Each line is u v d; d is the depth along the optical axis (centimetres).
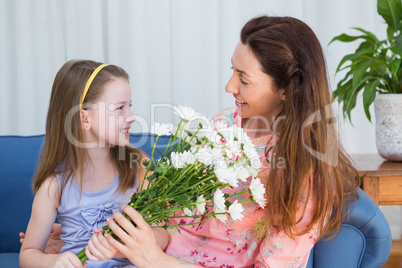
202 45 254
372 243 122
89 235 133
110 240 108
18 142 177
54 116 136
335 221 119
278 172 118
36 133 250
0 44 246
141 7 246
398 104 180
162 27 251
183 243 131
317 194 116
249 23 124
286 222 115
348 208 120
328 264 124
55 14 246
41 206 134
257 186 104
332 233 122
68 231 136
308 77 118
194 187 106
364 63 182
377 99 186
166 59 253
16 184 170
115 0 246
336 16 253
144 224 107
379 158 198
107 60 254
